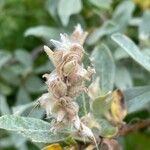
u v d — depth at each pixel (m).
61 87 0.16
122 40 0.20
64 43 0.16
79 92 0.16
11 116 0.17
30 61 0.33
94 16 0.32
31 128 0.18
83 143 0.19
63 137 0.18
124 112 0.21
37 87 0.32
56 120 0.17
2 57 0.32
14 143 0.29
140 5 0.32
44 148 0.18
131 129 0.22
